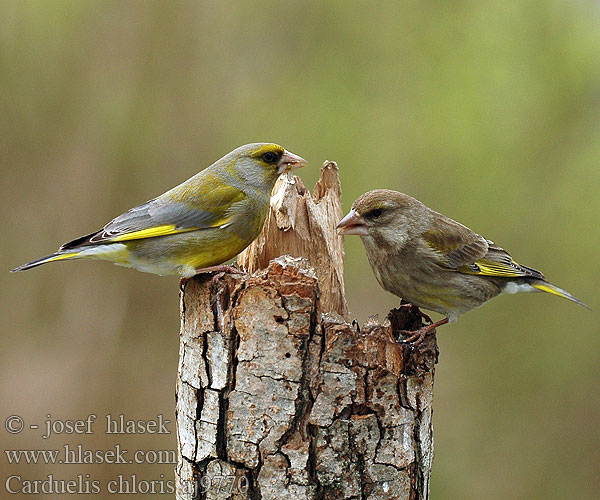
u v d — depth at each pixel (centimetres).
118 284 1539
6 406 1447
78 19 1533
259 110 1578
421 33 1623
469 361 1562
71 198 1527
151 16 1528
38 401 1470
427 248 901
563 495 1487
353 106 1596
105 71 1531
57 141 1533
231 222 864
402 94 1602
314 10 1606
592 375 1525
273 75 1603
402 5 1627
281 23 1605
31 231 1532
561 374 1533
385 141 1574
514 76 1605
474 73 1596
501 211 1572
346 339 669
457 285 914
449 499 1486
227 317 683
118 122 1528
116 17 1530
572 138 1612
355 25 1619
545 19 1609
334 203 893
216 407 688
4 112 1526
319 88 1598
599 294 1541
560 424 1521
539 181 1588
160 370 1524
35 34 1529
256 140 1555
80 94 1530
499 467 1500
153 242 854
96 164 1525
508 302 1552
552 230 1573
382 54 1620
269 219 844
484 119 1581
